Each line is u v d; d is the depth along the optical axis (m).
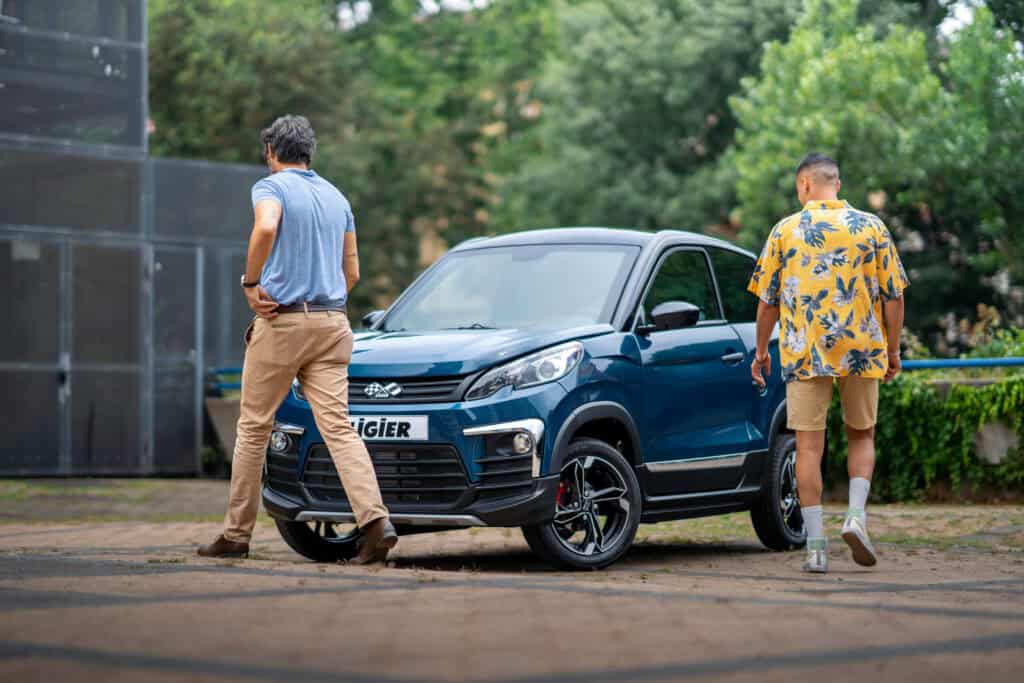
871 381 7.01
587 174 37.34
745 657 3.65
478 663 3.51
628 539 7.33
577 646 3.81
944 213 28.64
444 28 45.69
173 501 13.36
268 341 6.95
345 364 7.04
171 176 17.81
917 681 3.38
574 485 7.18
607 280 7.91
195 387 17.94
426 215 41.66
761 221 29.11
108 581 5.33
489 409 6.95
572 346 7.26
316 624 4.18
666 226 35.62
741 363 8.29
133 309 17.52
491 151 45.44
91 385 17.19
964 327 30.64
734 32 35.25
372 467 6.88
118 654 3.61
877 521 10.15
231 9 35.97
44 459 16.86
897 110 27.42
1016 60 25.84
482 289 8.17
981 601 5.13
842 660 3.65
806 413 7.00
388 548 6.80
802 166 7.21
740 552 8.48
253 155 34.72
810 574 6.81
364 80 40.31
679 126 37.28
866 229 6.98
